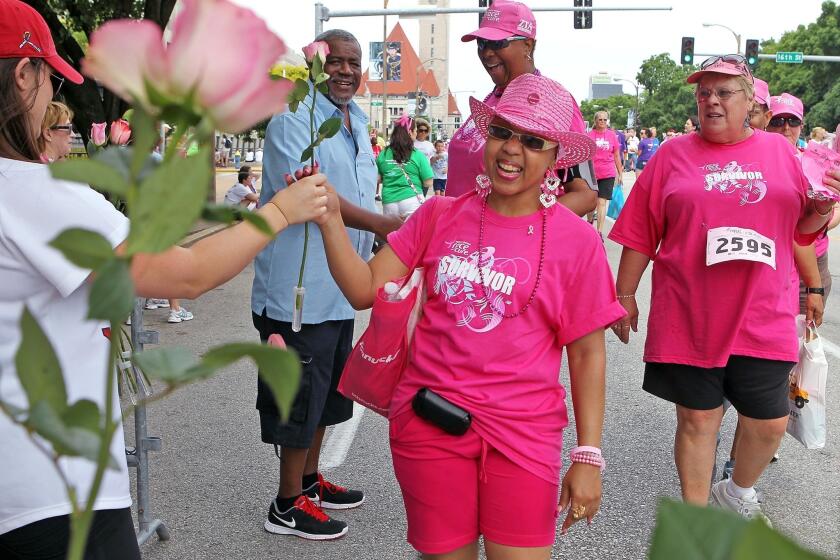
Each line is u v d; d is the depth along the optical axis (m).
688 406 3.42
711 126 3.30
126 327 7.98
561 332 2.39
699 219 3.29
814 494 4.37
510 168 2.34
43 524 1.69
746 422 3.49
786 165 3.30
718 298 3.29
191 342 7.74
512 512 2.31
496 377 2.33
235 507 4.17
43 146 1.77
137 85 0.53
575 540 3.86
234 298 10.12
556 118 2.36
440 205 2.53
